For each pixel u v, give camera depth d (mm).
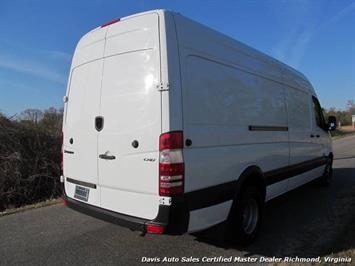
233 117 4332
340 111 64062
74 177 4625
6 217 6055
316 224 5508
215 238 4453
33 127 8672
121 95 3918
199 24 3984
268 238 4918
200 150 3740
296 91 6523
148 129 3602
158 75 3555
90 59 4410
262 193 4988
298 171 6457
